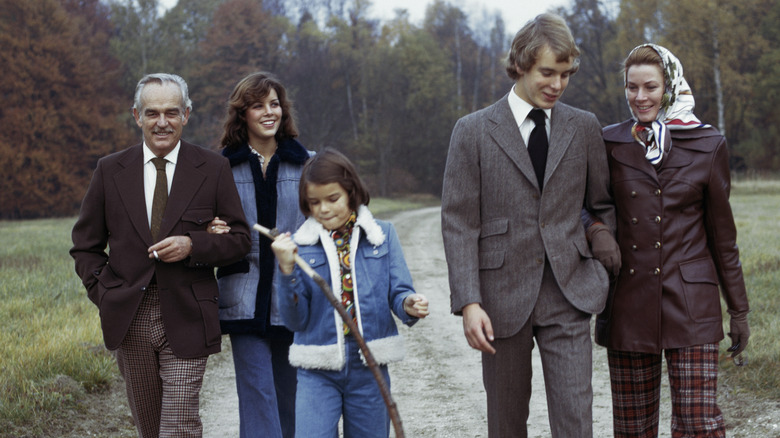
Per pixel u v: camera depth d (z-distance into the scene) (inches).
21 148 1590.8
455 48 2915.8
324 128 2265.0
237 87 162.1
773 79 1643.7
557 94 131.0
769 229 585.6
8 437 183.0
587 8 1843.0
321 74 2298.2
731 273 139.5
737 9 1632.6
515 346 132.3
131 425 207.3
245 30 2078.0
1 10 1651.1
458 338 324.2
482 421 210.1
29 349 242.8
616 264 135.8
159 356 143.9
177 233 142.8
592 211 143.0
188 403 140.0
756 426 180.7
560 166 132.3
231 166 163.9
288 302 124.9
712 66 1536.7
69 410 206.5
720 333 137.1
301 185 128.0
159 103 142.3
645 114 140.2
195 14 2252.7
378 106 2466.8
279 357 167.2
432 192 2469.2
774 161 1715.1
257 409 157.1
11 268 470.6
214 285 146.0
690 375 135.3
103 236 146.6
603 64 1846.7
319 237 130.3
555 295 131.0
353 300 129.7
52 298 353.7
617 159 141.3
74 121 1662.2
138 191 143.3
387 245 132.6
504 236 132.1
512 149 132.1
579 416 126.8
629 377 143.3
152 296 141.8
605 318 143.3
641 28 1574.8
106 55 1980.8
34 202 1606.8
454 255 131.6
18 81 1604.3
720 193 137.9
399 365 280.1
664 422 198.2
